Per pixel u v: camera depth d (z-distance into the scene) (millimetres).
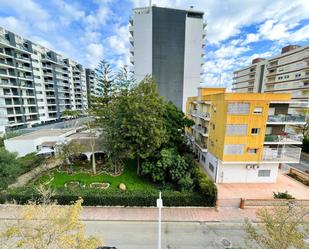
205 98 27688
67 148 25562
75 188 19625
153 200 17734
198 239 13625
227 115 20812
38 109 64562
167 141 24234
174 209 17453
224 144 21359
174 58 56406
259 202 17781
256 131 21359
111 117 24688
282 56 60469
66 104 80938
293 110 44156
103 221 15734
